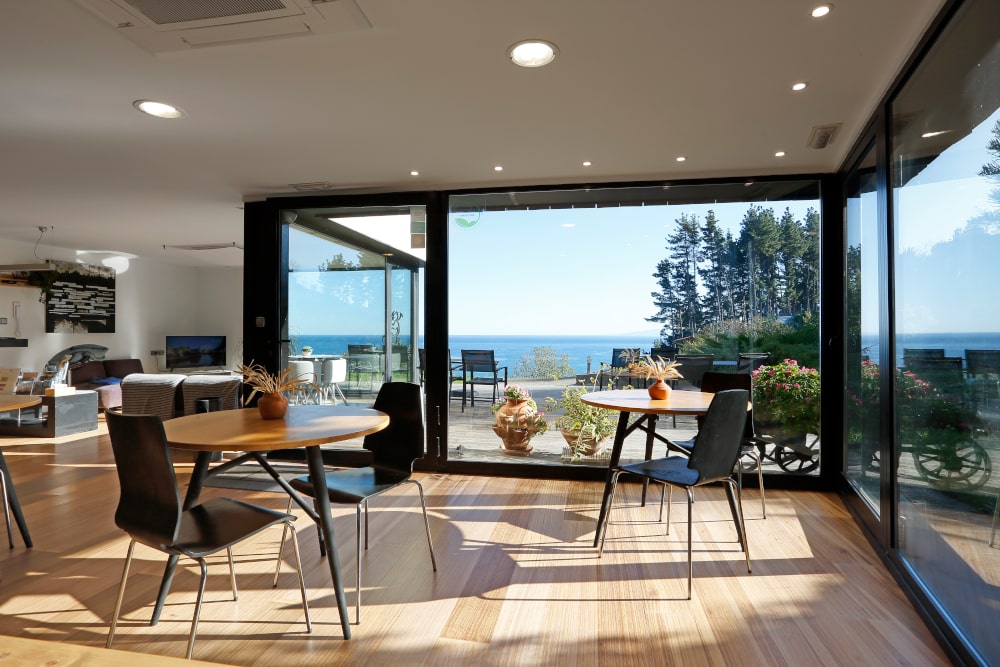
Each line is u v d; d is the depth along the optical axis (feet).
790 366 13.05
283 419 7.88
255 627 6.89
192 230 20.22
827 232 12.63
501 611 7.30
